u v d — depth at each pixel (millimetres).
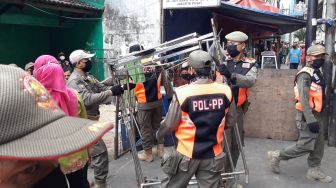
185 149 2949
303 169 4949
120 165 5230
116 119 5418
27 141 776
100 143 4055
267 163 5180
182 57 4617
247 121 6516
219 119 2936
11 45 12266
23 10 11164
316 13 6176
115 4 11953
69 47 13344
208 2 8359
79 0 12117
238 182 4332
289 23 10617
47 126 828
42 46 13477
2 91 766
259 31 14117
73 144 813
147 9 11492
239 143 4113
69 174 2799
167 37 10609
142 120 5258
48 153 771
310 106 4246
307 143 4371
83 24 12766
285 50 25234
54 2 10484
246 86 3982
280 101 6289
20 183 875
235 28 12156
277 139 6387
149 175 4816
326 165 5121
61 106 2641
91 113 3938
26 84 823
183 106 2893
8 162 824
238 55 4109
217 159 2961
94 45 12703
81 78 3871
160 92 5328
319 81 4250
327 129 6176
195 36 4059
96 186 4160
